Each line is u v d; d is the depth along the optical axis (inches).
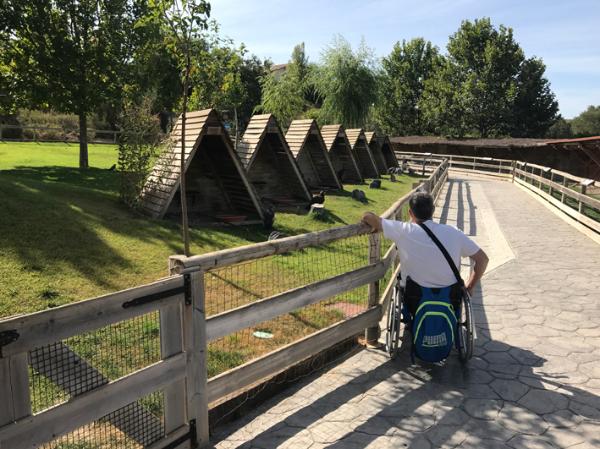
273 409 146.4
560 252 377.4
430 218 164.1
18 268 238.2
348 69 1471.5
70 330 92.1
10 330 83.0
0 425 84.0
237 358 175.9
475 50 2165.4
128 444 122.5
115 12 693.9
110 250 287.3
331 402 150.2
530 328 211.9
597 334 206.2
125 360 165.2
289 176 560.1
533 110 2150.6
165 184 394.0
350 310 230.5
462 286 159.9
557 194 671.1
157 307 109.3
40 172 621.6
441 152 1756.9
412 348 164.4
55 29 660.7
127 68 727.7
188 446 123.0
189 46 274.7
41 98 679.7
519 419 140.4
